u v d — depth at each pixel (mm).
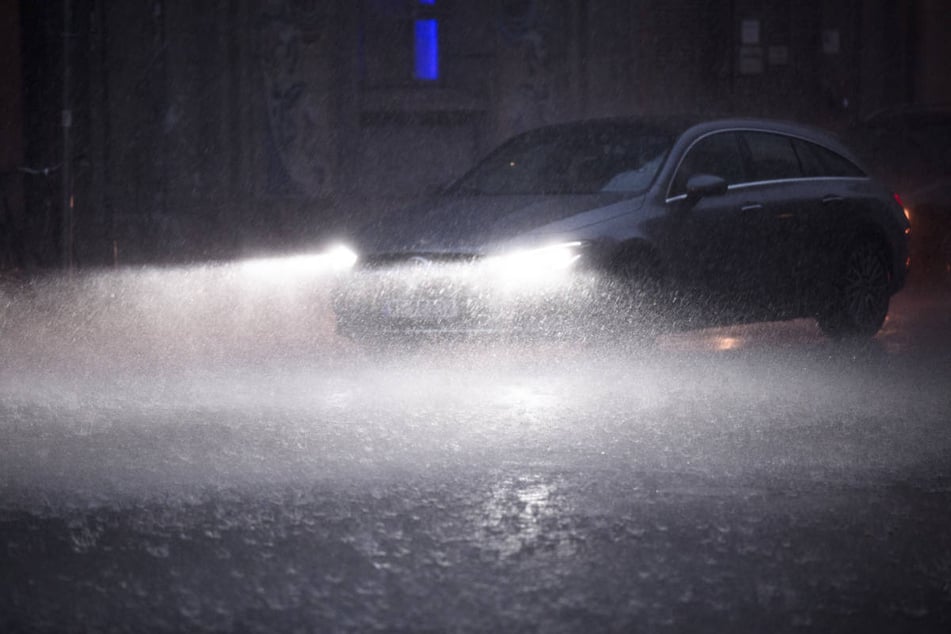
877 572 12156
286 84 53000
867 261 30609
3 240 43406
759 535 13352
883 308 30984
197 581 11891
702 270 26641
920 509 14430
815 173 29938
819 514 14195
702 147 27781
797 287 28969
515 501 14664
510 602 11227
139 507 14523
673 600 11297
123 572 12180
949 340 30516
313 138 53312
